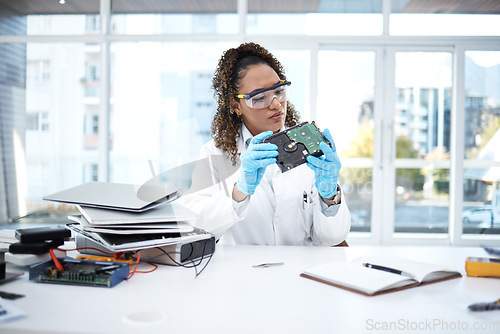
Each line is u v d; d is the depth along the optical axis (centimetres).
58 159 405
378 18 376
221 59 143
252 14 381
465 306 67
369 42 376
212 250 104
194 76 620
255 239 138
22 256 87
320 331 56
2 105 407
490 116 376
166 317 60
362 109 383
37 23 393
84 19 390
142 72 393
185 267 92
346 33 377
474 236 379
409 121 382
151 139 395
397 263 88
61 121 402
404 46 378
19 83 404
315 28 378
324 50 383
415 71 379
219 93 140
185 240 94
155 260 95
